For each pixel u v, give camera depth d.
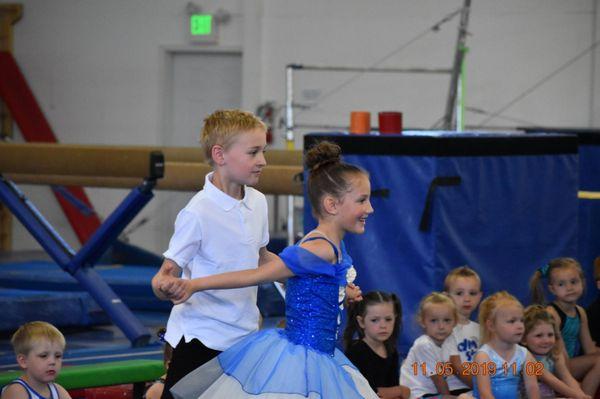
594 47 18.53
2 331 11.48
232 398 5.53
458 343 8.66
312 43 20.25
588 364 9.16
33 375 7.25
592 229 12.12
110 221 10.51
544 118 18.92
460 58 15.80
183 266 5.90
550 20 18.73
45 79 22.12
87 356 9.73
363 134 9.90
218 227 5.95
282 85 20.52
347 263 5.91
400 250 9.67
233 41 21.00
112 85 21.81
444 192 9.51
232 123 5.95
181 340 6.05
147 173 10.18
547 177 10.16
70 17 21.94
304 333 5.70
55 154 10.44
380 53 19.88
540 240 10.16
